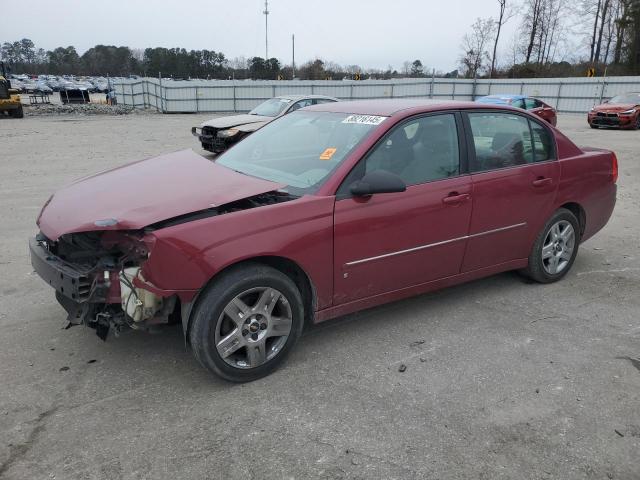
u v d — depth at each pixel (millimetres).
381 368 3447
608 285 4918
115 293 3002
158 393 3145
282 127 4484
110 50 125938
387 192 3346
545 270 4816
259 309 3215
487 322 4129
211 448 2676
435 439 2764
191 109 33531
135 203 3174
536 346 3760
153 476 2484
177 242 2869
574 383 3299
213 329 3059
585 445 2736
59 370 3377
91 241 3242
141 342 3758
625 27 44219
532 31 52219
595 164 4984
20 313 4176
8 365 3424
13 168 11195
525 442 2752
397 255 3709
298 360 3543
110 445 2689
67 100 41594
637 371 3449
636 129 21625
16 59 126125
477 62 51156
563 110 34125
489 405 3061
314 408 3014
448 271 4094
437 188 3822
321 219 3312
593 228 5195
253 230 3086
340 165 3508
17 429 2801
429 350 3689
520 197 4352
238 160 4266
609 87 31734
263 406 3029
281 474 2506
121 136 18422
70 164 11805
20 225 6691
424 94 36531
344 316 4215
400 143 3746
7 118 27562
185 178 3621
